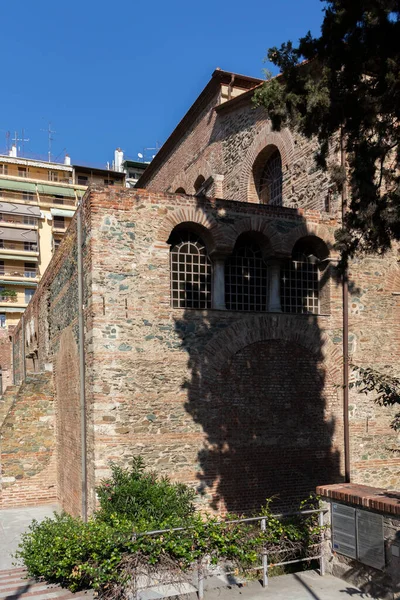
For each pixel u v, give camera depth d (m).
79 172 71.94
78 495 14.58
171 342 13.44
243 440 13.87
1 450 18.48
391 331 15.90
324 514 9.53
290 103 10.66
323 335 15.05
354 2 9.58
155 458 12.96
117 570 8.30
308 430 14.60
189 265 14.18
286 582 9.00
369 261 15.81
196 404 13.49
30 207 66.38
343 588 8.66
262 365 14.31
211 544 8.72
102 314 12.91
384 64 9.68
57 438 18.70
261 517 9.16
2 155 68.31
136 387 13.01
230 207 14.30
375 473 15.24
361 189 10.29
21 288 65.81
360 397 15.30
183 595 8.53
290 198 18.17
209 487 13.38
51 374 19.48
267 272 14.97
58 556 9.24
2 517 16.78
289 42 10.73
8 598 8.67
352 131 10.72
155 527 9.11
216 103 23.78
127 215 13.34
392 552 7.99
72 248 16.19
